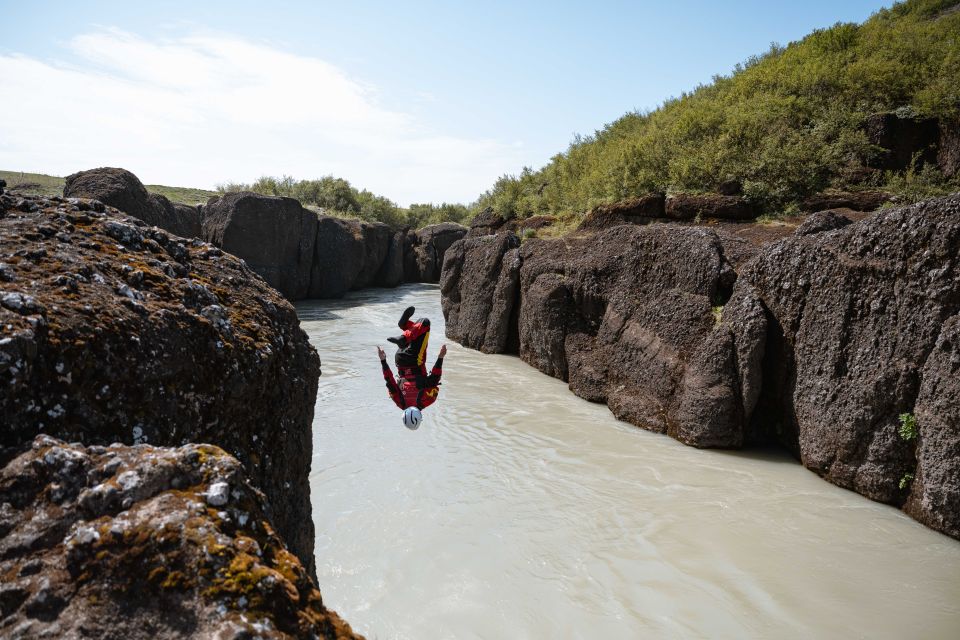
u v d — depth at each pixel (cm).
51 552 223
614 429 1002
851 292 769
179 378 334
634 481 788
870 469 734
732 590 552
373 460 844
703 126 1623
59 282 309
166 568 218
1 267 300
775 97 1596
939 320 669
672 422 968
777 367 895
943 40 1691
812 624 506
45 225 362
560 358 1330
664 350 1034
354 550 607
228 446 367
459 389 1253
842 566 591
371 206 4144
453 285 1936
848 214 1291
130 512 233
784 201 1396
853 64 1595
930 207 689
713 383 920
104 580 214
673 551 616
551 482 781
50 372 271
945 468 642
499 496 738
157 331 330
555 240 1560
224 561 222
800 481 793
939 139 1394
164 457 255
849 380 763
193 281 401
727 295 1012
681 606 529
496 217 2473
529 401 1169
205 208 2394
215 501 244
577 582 561
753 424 925
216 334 369
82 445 262
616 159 1783
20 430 255
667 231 1127
